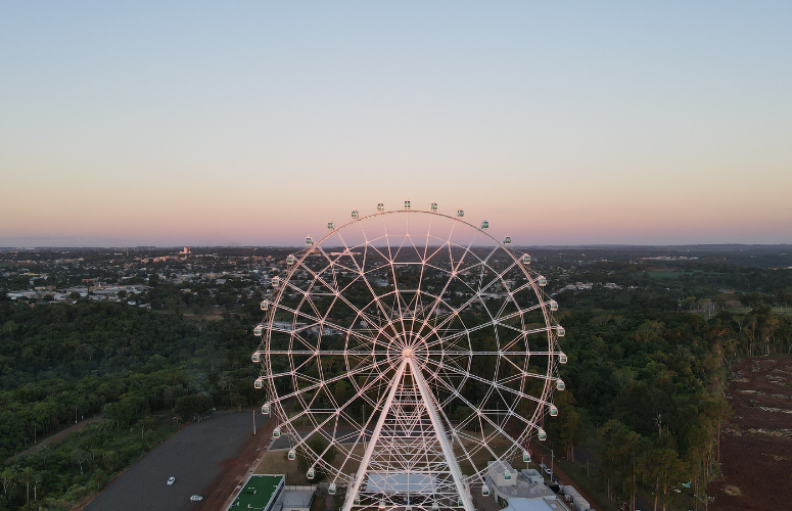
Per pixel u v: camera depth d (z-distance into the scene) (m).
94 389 118.50
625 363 126.12
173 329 169.75
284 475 79.75
